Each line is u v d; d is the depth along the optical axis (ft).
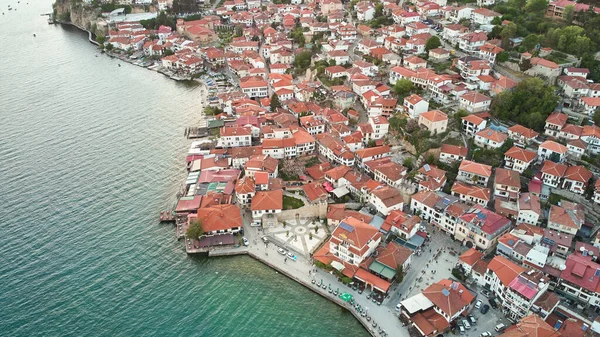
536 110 565.94
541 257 403.34
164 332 377.30
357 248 417.90
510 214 464.65
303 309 399.65
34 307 395.96
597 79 625.00
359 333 376.68
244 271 439.63
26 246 461.78
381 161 548.31
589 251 410.31
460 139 572.51
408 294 401.90
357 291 409.28
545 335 332.39
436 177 512.22
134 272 435.12
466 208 466.29
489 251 437.58
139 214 510.58
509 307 377.09
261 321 388.78
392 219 467.52
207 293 415.23
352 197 531.09
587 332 346.54
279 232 483.92
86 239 472.44
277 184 529.45
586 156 515.91
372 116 628.69
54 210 512.63
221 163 580.30
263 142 590.55
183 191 540.52
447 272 424.05
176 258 453.99
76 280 423.64
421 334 362.94
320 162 591.37
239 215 484.74
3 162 599.16
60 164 597.52
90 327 379.35
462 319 374.02
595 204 466.29
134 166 597.52
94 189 549.54
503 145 543.39
